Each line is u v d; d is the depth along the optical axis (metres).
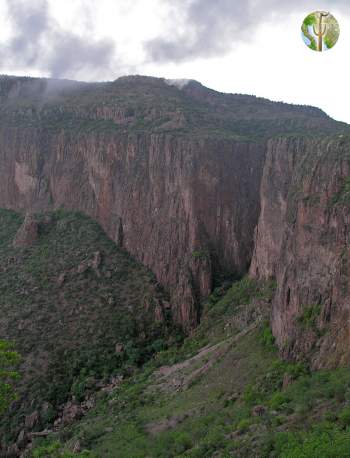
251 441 30.58
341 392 30.30
